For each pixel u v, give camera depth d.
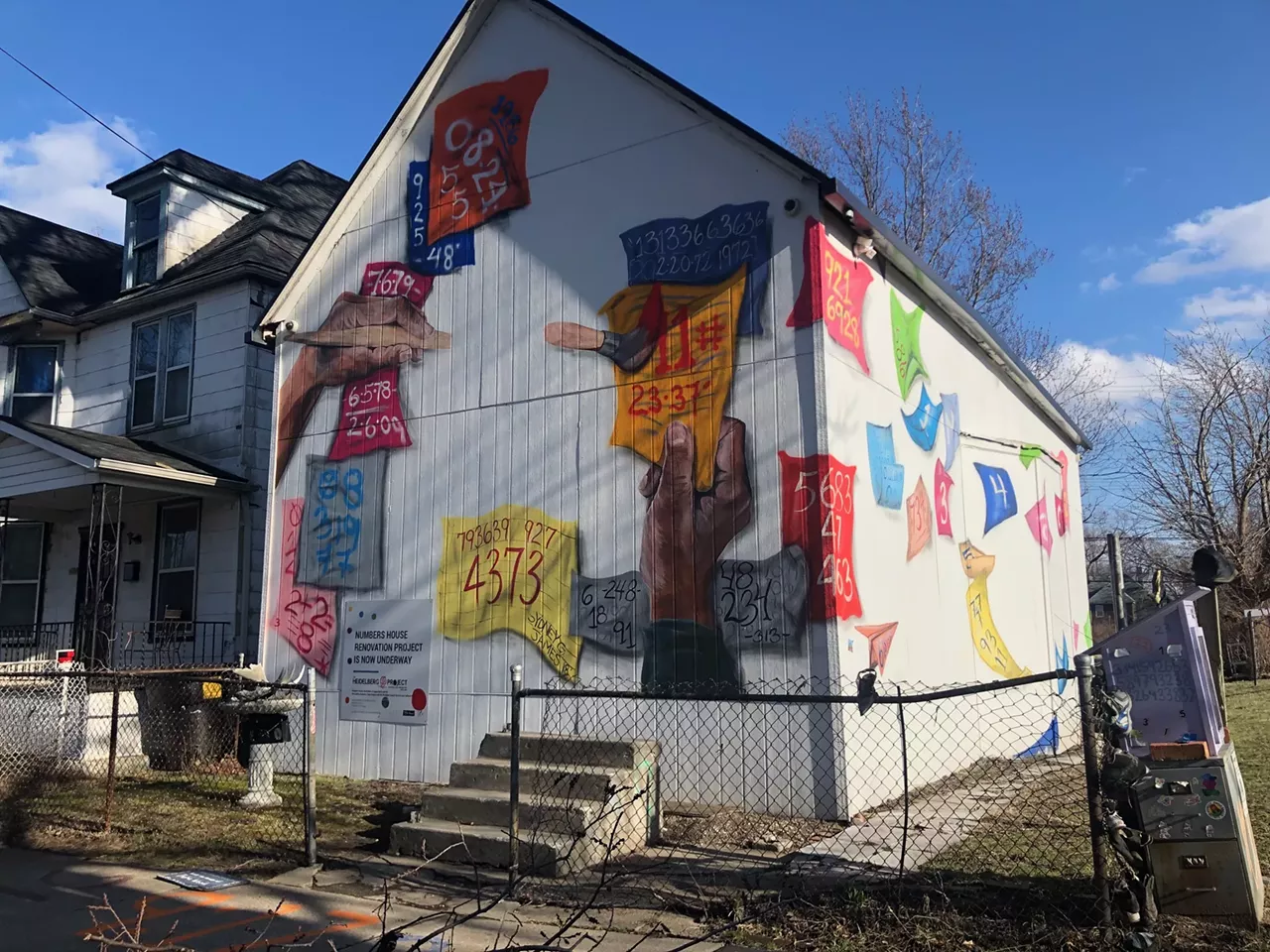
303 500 10.73
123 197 15.54
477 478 9.52
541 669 8.76
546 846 6.14
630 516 8.49
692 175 8.67
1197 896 4.43
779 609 7.64
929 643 9.28
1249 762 9.73
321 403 10.80
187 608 13.39
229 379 13.45
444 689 9.34
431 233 10.34
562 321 9.23
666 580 8.20
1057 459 15.09
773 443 7.88
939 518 9.95
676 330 8.52
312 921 5.31
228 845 7.04
